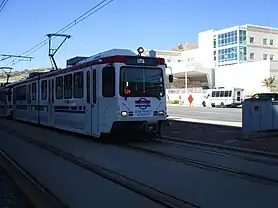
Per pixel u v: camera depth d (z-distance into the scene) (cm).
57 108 2116
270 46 9056
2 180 939
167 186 830
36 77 2588
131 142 1622
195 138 1675
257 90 6719
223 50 9031
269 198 726
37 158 1249
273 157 1190
